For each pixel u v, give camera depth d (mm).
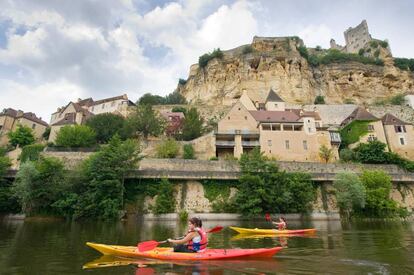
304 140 48156
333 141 50000
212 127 61219
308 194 33500
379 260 10961
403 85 81750
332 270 9430
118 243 15586
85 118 64688
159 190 33844
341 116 68812
